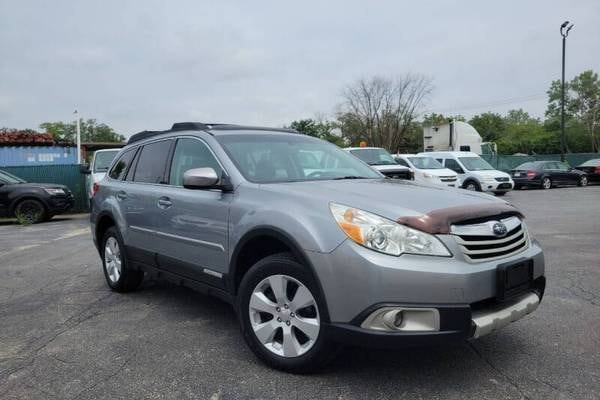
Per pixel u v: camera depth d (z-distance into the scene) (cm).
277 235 356
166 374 366
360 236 319
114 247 598
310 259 334
